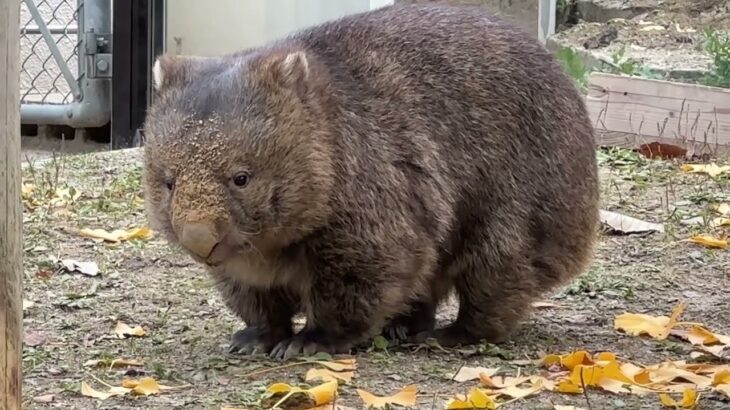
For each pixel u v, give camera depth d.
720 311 2.76
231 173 2.23
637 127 4.30
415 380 2.25
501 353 2.45
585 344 2.53
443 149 2.49
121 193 3.70
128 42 4.59
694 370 2.29
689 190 3.80
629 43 5.73
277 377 2.28
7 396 1.84
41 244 3.23
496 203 2.53
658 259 3.16
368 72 2.47
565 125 2.61
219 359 2.39
